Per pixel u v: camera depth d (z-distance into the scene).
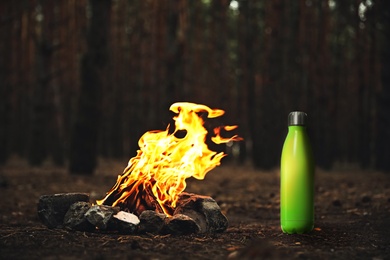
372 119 23.67
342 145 26.77
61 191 10.04
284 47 19.41
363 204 7.89
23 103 25.97
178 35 16.52
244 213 7.44
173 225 4.95
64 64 22.12
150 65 24.50
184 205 5.28
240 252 4.06
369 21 17.00
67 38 21.58
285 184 5.20
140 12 24.98
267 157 18.64
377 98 18.31
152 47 23.12
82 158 13.77
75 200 5.30
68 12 21.36
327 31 19.50
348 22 19.95
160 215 5.00
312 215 5.25
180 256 4.07
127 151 28.14
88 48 13.77
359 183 11.79
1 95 19.30
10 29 22.62
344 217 6.79
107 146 27.61
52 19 19.86
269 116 18.45
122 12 25.56
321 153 18.91
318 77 19.11
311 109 19.53
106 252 4.18
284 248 4.41
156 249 4.32
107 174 14.36
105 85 25.00
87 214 4.97
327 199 8.71
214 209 5.23
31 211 7.31
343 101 25.78
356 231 5.57
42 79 18.34
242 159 24.14
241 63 23.47
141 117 24.78
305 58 21.30
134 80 26.09
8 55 22.67
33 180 12.06
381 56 17.91
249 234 5.17
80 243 4.50
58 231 4.99
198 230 5.03
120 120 26.42
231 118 26.45
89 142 13.77
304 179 5.17
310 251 4.35
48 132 22.77
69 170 13.91
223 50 24.81
